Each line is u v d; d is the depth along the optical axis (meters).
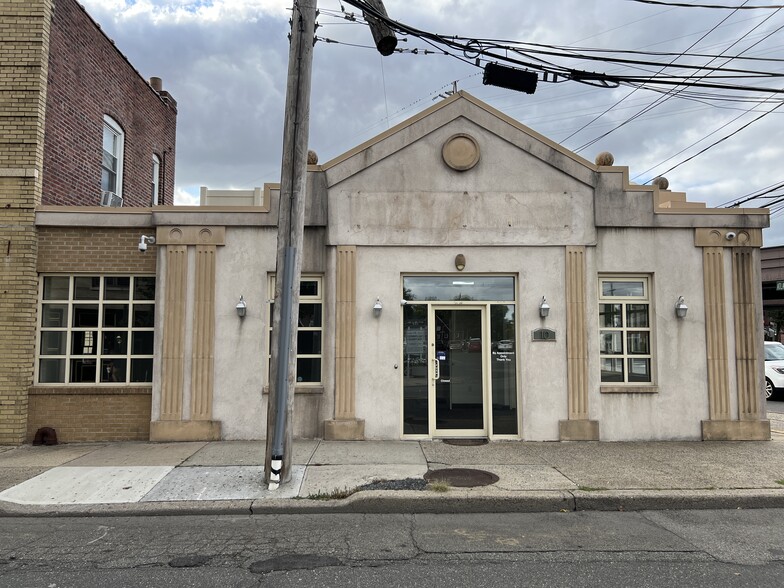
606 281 9.77
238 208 9.48
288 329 6.95
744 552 5.12
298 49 7.17
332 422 9.17
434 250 9.55
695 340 9.55
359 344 9.36
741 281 9.62
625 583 4.47
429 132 9.62
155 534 5.61
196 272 9.42
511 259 9.55
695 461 7.97
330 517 6.13
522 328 9.45
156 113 15.77
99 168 12.07
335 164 9.53
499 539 5.46
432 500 6.32
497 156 9.64
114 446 9.02
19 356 9.29
